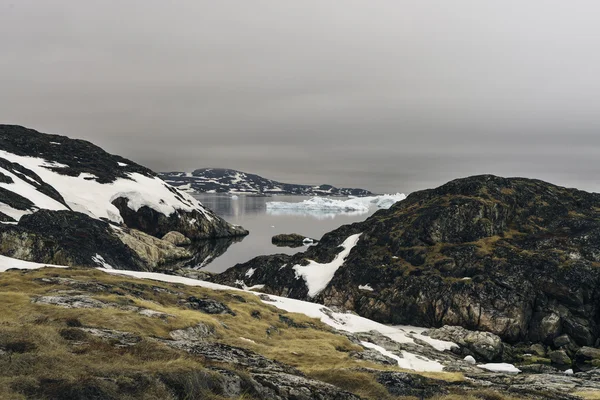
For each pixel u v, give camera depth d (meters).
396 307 79.31
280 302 69.25
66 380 16.78
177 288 62.09
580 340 67.19
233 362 26.77
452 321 73.50
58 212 109.69
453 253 86.62
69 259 90.81
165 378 18.94
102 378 17.58
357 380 28.44
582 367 58.97
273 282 99.06
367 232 102.88
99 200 168.12
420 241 93.88
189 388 19.06
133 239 128.62
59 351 19.98
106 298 43.81
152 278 69.50
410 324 77.56
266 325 53.31
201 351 27.77
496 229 93.19
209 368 22.14
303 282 95.94
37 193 129.00
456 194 104.56
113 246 110.75
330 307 76.06
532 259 79.25
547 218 96.38
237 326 49.38
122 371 18.59
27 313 34.53
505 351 63.47
